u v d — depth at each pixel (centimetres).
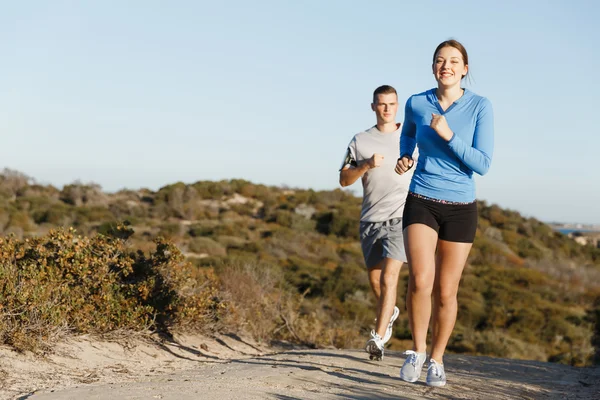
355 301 2203
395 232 582
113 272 646
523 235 4681
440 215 441
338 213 4200
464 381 513
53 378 453
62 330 542
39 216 3403
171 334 665
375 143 597
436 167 440
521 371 596
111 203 4081
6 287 506
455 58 436
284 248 3306
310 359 601
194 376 492
